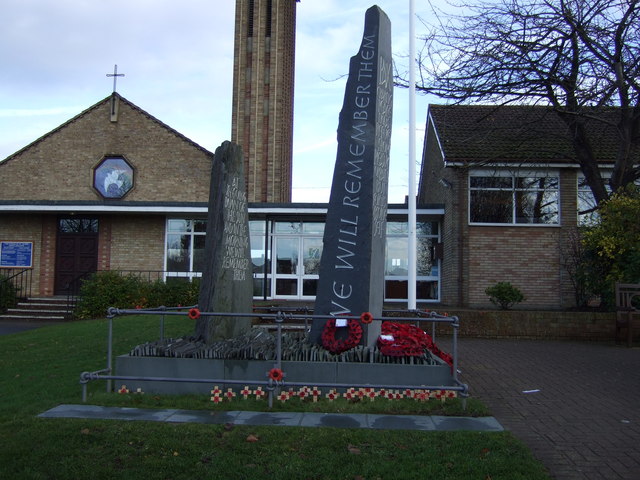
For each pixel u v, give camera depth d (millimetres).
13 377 8102
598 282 14203
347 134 8180
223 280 8031
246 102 29609
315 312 7879
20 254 20516
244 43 30000
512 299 14938
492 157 16672
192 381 6277
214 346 7199
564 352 10906
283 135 31141
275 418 5922
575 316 12820
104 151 22812
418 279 19859
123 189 22641
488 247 17938
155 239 20312
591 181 15289
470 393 7301
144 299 16859
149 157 22641
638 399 7066
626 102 13836
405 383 6727
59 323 15789
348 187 8070
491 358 10102
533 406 6688
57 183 22844
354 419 5914
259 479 4508
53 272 20438
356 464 4738
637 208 12773
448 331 13086
